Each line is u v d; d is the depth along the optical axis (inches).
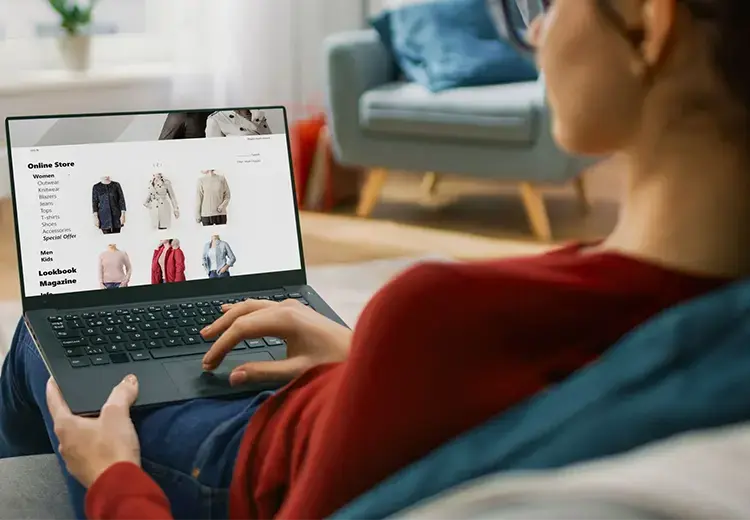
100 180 45.6
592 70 20.3
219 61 179.5
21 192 44.6
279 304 38.3
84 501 31.9
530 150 142.1
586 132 20.6
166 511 28.5
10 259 132.2
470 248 141.5
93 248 45.1
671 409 14.8
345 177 169.0
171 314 43.1
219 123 47.7
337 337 36.2
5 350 95.2
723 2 18.3
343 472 21.9
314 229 150.9
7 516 42.7
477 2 158.4
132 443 31.8
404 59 158.6
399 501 18.0
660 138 19.8
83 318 42.1
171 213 46.4
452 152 148.5
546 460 15.6
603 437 15.2
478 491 12.9
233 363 37.9
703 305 16.3
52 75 160.6
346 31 191.9
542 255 22.9
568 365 20.2
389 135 153.2
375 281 121.1
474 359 20.6
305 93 189.5
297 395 29.2
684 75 19.4
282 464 27.9
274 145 48.5
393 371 21.1
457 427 20.6
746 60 18.1
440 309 20.6
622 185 21.3
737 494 11.8
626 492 11.8
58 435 31.9
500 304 20.3
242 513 29.6
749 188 19.3
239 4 179.6
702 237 19.5
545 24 21.3
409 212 163.8
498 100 142.4
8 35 164.2
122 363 37.9
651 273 19.9
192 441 32.2
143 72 169.9
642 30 19.8
